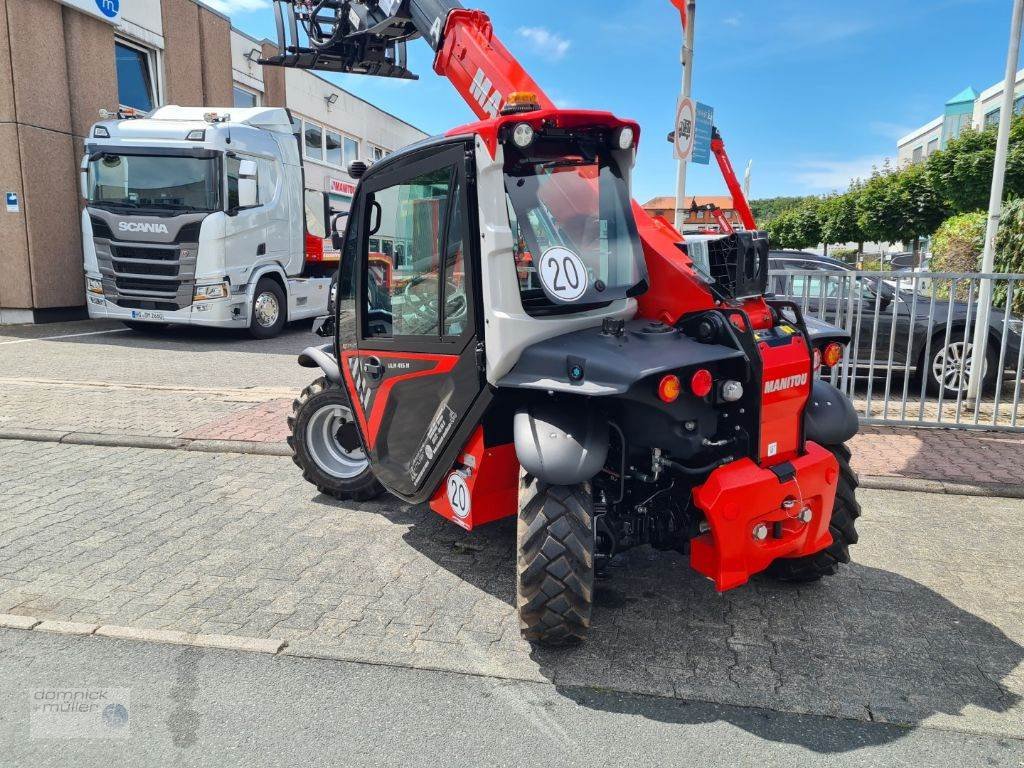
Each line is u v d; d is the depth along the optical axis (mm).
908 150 54500
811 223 43375
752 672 3150
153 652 3230
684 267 3340
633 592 3875
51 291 13773
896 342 8477
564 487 3055
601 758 2607
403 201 3678
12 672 3076
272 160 12852
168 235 11430
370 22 5758
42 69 13219
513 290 3076
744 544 3039
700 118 6945
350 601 3721
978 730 2771
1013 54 7055
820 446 3477
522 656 3246
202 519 4762
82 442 6305
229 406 7430
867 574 4102
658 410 3082
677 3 7207
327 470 5070
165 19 16234
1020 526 4777
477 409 3307
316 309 14664
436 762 2580
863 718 2844
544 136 3324
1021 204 12344
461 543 4441
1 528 4566
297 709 2863
